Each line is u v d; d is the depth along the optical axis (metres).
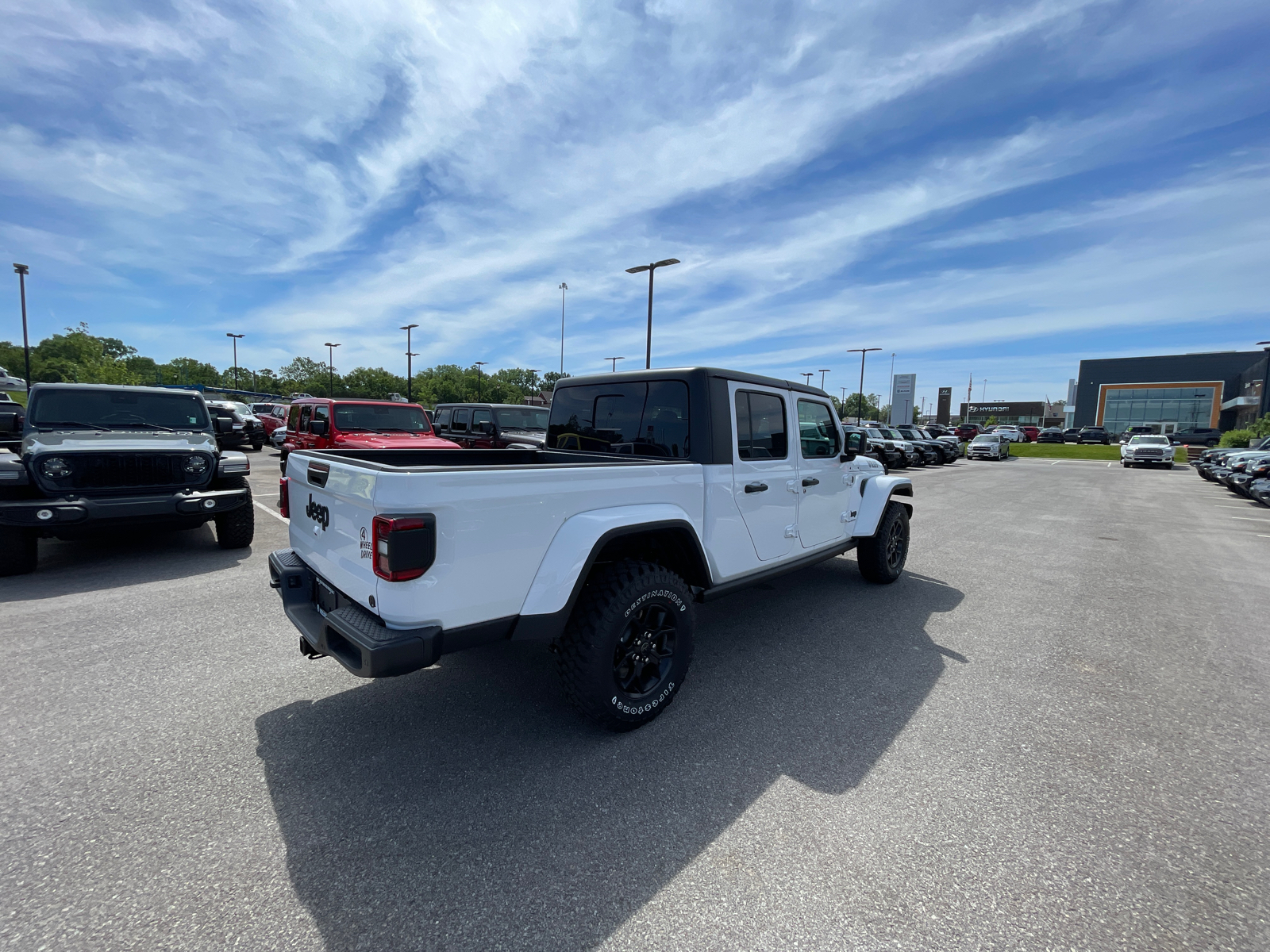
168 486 5.97
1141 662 3.87
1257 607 5.09
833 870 2.01
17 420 10.38
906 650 4.04
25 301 29.81
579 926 1.78
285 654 3.76
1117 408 57.12
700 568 3.35
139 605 4.68
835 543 4.88
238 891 1.89
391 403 10.74
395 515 2.18
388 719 3.00
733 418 3.60
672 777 2.55
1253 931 1.77
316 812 2.29
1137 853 2.11
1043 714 3.14
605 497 2.81
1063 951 1.70
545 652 3.87
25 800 2.33
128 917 1.78
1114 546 7.77
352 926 1.76
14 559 5.30
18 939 1.68
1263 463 12.55
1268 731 2.98
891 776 2.57
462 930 1.76
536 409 12.88
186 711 3.05
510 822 2.24
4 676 3.42
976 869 2.02
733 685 3.46
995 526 9.26
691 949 1.70
